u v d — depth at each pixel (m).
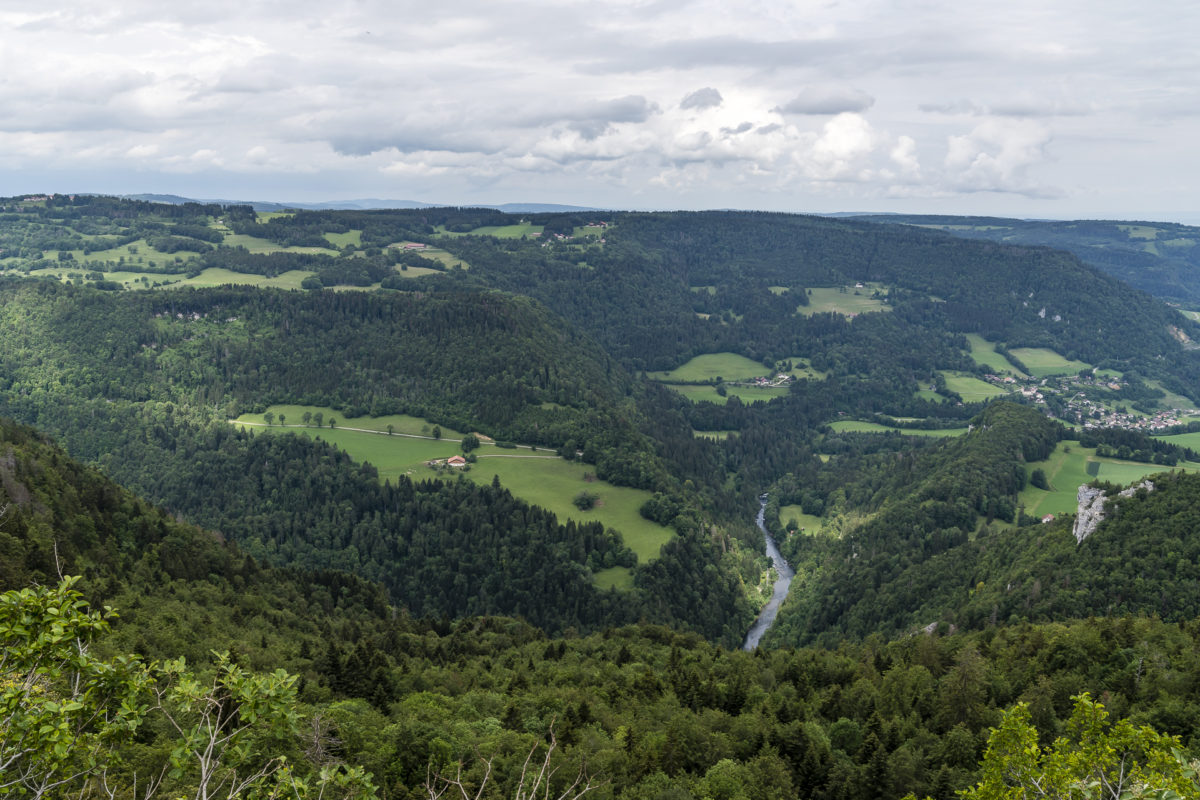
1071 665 118.62
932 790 92.00
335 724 73.94
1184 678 104.88
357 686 109.50
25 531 121.31
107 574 129.00
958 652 134.38
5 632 27.78
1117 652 117.56
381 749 83.38
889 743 103.62
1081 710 44.72
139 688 29.72
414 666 129.62
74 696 29.36
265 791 30.92
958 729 100.56
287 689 31.27
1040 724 100.50
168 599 131.88
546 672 132.62
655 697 119.62
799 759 100.62
